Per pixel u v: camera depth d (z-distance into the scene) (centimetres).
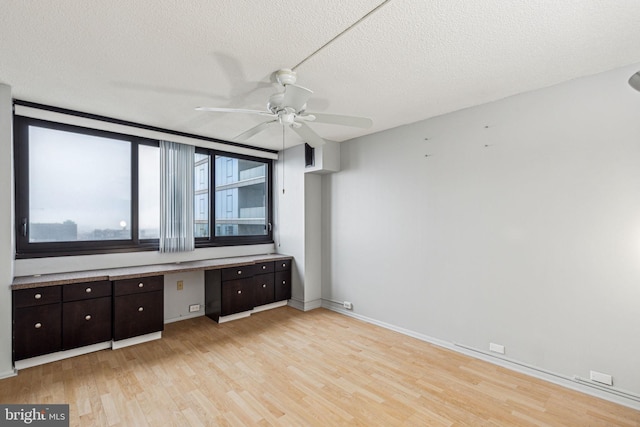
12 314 251
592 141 229
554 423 198
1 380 242
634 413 207
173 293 387
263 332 351
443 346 314
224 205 437
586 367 231
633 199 213
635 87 146
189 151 386
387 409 212
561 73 227
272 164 489
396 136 357
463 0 149
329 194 441
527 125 259
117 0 146
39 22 163
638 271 211
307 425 196
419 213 335
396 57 203
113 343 300
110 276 295
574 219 237
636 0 149
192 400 220
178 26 168
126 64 211
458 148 303
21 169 287
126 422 196
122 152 348
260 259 419
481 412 209
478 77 233
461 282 301
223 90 253
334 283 434
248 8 153
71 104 283
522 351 262
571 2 151
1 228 244
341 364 275
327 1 149
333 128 361
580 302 234
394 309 359
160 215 363
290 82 221
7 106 244
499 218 276
